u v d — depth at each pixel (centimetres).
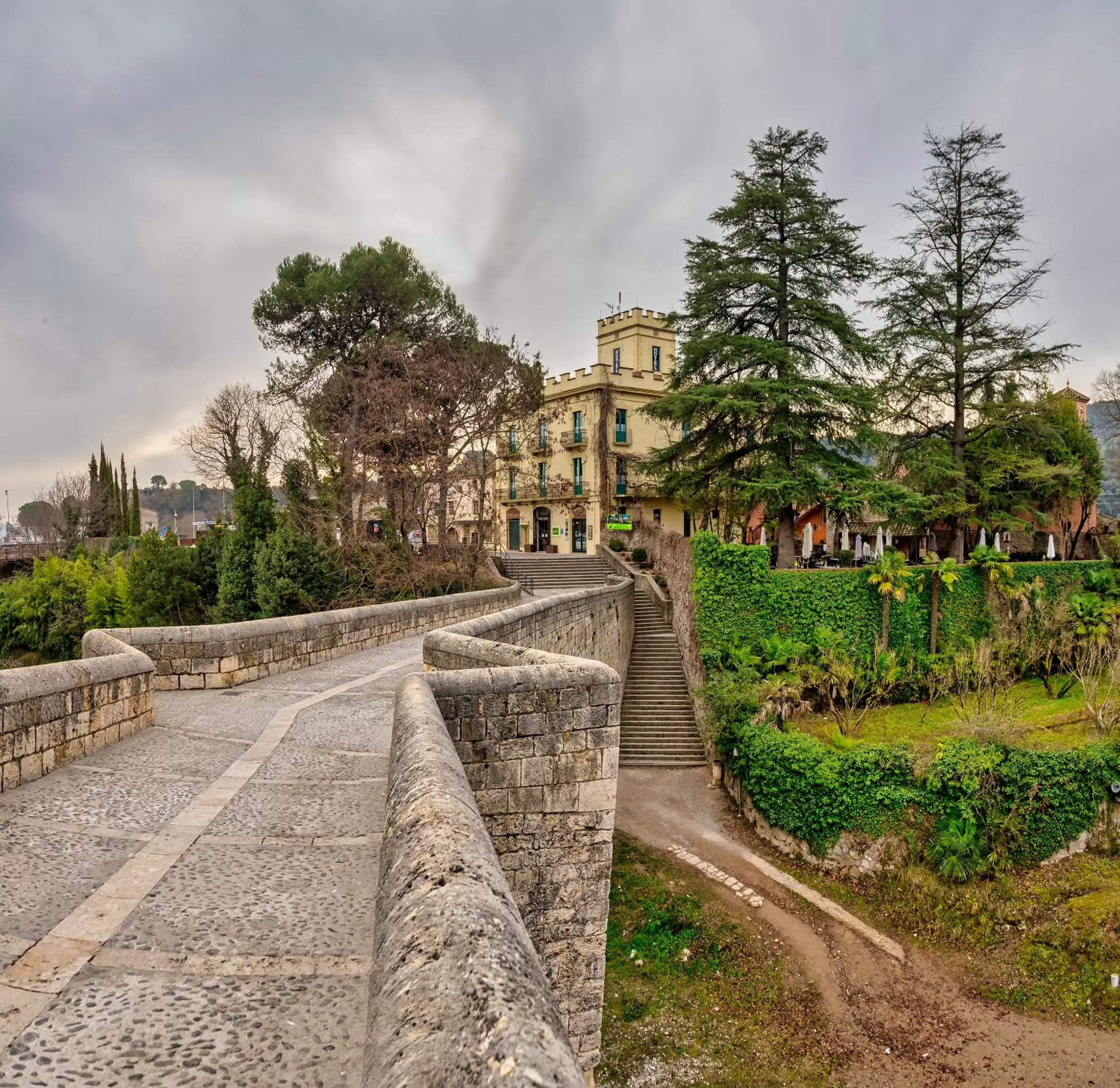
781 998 1486
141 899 422
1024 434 3778
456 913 229
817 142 3098
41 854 489
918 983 1573
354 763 739
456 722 709
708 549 2770
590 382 4647
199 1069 269
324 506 3152
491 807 720
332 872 468
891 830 1883
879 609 2973
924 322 3728
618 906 1739
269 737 848
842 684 2569
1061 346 3531
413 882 261
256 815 579
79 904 414
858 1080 1320
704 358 3141
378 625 1759
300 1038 291
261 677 1281
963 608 3131
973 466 3800
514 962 204
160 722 931
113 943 369
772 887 1841
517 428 3894
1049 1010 1507
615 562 4094
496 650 860
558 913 737
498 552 4828
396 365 3177
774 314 3203
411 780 386
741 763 2159
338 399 3284
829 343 3181
